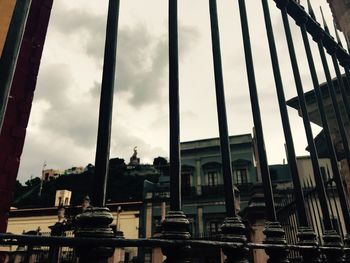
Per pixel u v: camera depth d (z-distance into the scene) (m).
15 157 2.67
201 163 29.42
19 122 2.79
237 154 28.88
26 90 2.95
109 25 1.42
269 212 1.74
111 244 0.96
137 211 28.34
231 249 1.32
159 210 27.23
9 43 0.91
